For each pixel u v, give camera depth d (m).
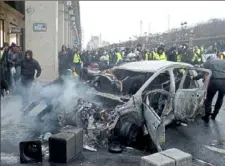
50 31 14.02
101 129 5.62
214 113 8.02
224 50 13.51
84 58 21.52
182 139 6.32
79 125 5.88
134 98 5.70
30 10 13.84
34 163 4.92
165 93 6.12
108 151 5.53
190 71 7.55
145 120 5.57
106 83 6.87
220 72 7.51
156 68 6.56
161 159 4.14
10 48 9.80
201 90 7.08
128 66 7.21
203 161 5.14
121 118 5.69
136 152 5.53
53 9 13.89
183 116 6.71
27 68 8.52
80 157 5.23
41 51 13.98
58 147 4.93
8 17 16.53
